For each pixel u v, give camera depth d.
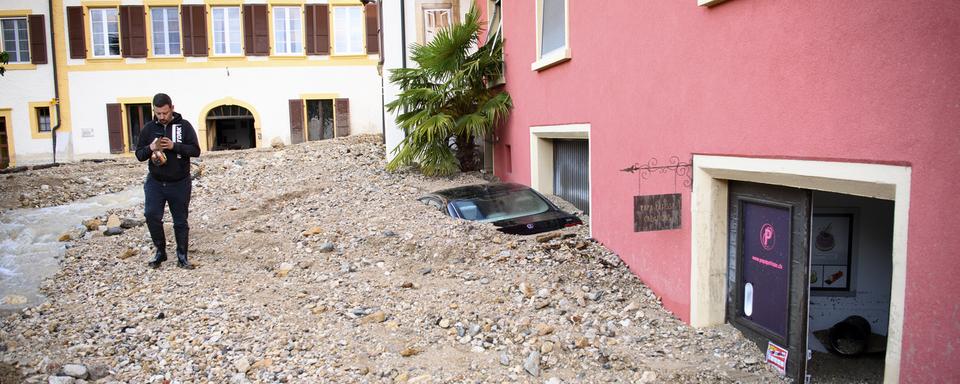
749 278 5.24
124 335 5.54
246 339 5.46
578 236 7.91
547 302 6.04
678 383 4.51
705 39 5.26
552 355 4.95
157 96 7.16
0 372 4.63
